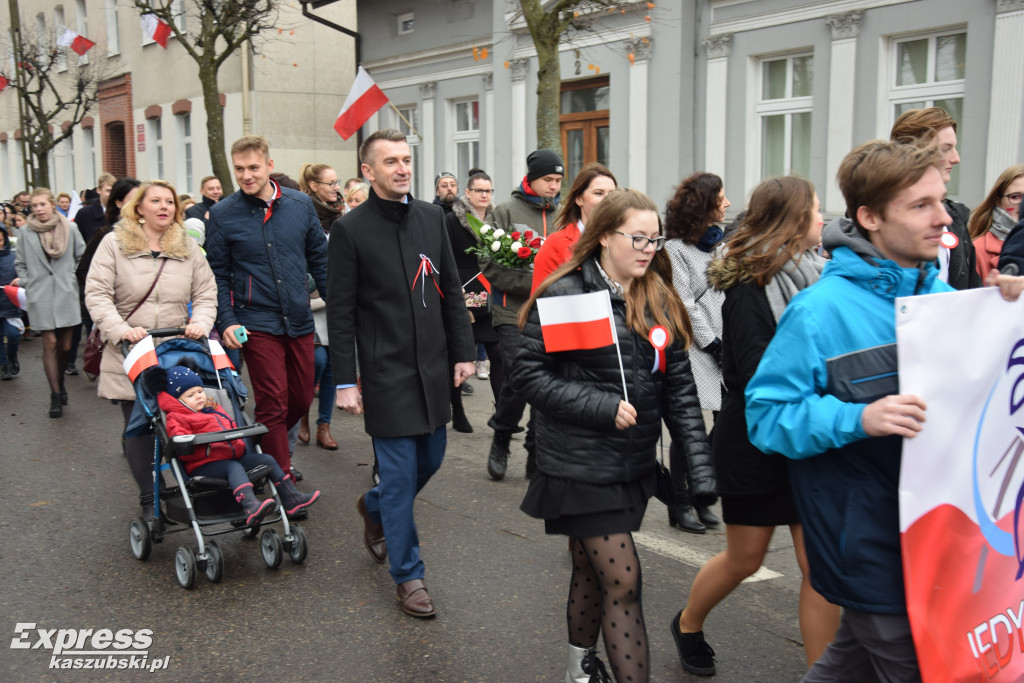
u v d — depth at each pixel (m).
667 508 5.27
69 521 5.16
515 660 3.48
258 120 19.94
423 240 3.99
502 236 5.67
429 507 5.34
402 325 3.87
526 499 2.97
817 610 2.93
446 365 4.04
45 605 4.02
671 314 2.95
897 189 2.15
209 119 14.98
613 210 2.86
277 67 20.03
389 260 3.88
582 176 4.39
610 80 13.21
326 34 20.52
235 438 4.27
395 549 3.89
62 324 7.97
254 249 5.15
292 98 20.30
